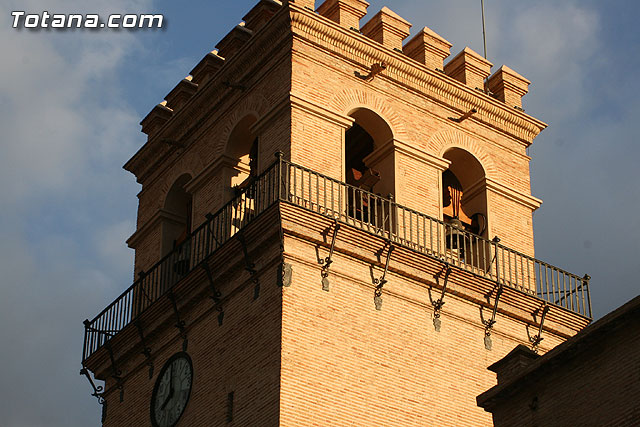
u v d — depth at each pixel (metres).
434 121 39.25
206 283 35.81
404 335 34.94
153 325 37.47
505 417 28.86
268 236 34.03
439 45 40.50
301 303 33.47
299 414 32.19
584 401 27.22
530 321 37.53
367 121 38.22
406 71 38.94
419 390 34.53
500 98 41.62
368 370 33.84
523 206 40.22
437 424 34.47
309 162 35.88
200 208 38.62
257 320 33.84
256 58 38.25
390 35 39.62
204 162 39.38
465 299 36.59
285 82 36.91
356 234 34.75
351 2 38.97
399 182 37.50
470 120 40.19
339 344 33.62
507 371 29.47
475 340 36.31
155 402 36.66
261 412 32.47
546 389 28.14
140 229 41.44
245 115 38.12
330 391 32.94
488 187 39.56
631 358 26.55
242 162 38.56
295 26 37.22
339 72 37.72
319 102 36.88
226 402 33.72
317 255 34.25
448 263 36.12
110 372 39.12
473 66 41.09
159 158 41.72
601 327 26.95
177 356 36.50
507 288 37.09
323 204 35.50
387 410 33.72
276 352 32.78
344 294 34.31
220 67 39.22
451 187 40.62
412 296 35.56
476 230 39.28
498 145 40.59
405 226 36.72
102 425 38.56
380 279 35.09
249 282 34.62
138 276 40.69
